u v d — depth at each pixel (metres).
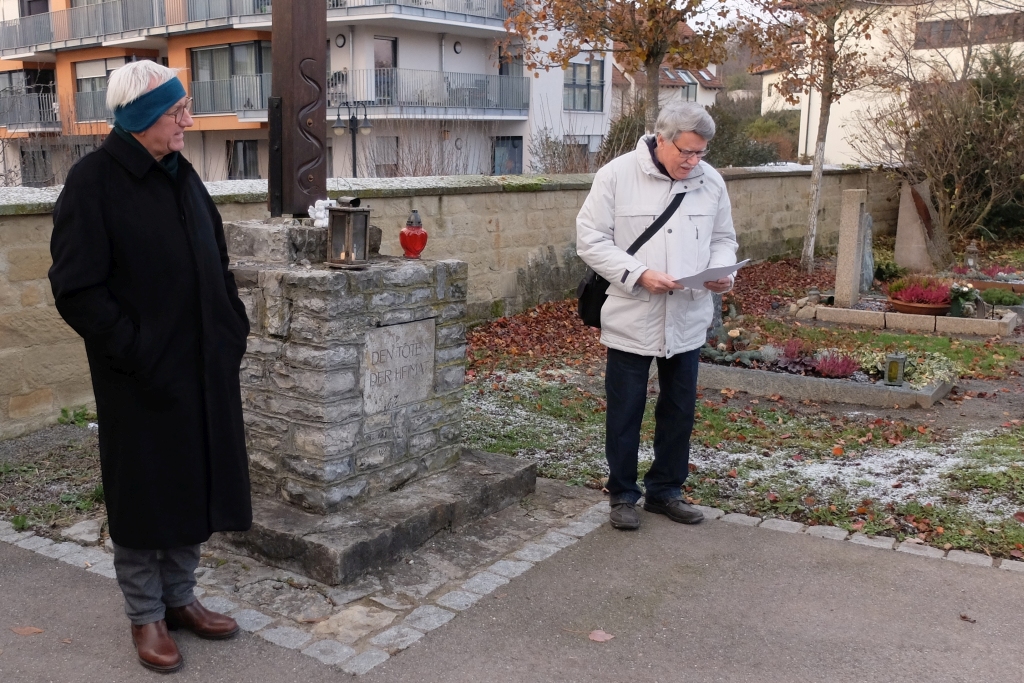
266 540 3.94
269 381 4.14
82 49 32.91
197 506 3.03
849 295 11.21
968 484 4.98
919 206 14.71
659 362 4.53
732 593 3.82
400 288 4.27
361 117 25.58
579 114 31.80
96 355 2.91
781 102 40.72
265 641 3.35
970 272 13.42
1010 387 7.63
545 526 4.51
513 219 10.21
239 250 4.35
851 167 17.45
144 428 2.93
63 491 4.72
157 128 2.84
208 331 2.99
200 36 29.28
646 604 3.71
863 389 7.03
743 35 13.76
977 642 3.42
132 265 2.85
